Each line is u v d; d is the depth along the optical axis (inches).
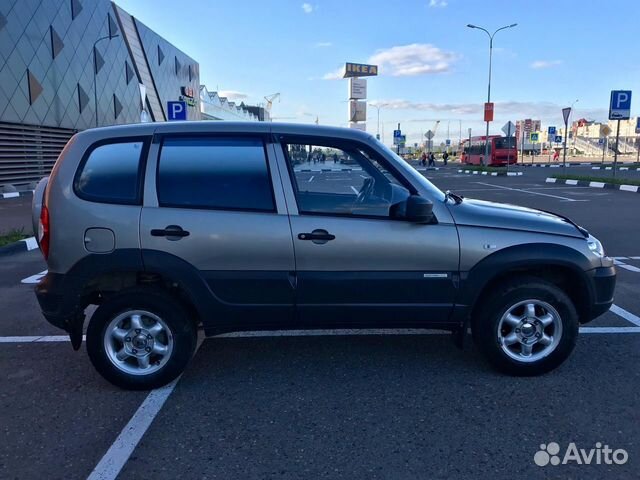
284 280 145.7
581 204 580.4
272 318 150.2
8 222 516.1
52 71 1073.5
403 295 148.4
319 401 143.3
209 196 146.3
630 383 151.7
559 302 149.9
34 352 182.7
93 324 146.9
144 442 124.1
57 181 146.8
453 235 147.3
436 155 3548.2
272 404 142.0
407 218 144.6
